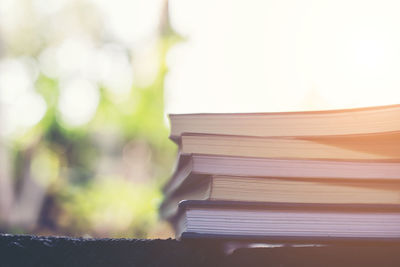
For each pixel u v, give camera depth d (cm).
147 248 70
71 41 541
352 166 71
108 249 70
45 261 68
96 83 541
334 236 69
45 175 452
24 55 527
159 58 504
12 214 426
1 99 496
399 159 71
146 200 351
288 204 69
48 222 377
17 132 493
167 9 481
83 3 531
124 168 503
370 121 70
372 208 69
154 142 526
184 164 77
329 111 71
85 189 388
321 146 72
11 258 68
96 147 523
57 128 520
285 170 71
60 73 534
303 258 72
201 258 71
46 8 534
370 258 72
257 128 73
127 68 530
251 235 69
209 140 72
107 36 536
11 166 466
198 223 68
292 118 72
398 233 69
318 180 71
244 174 71
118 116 538
